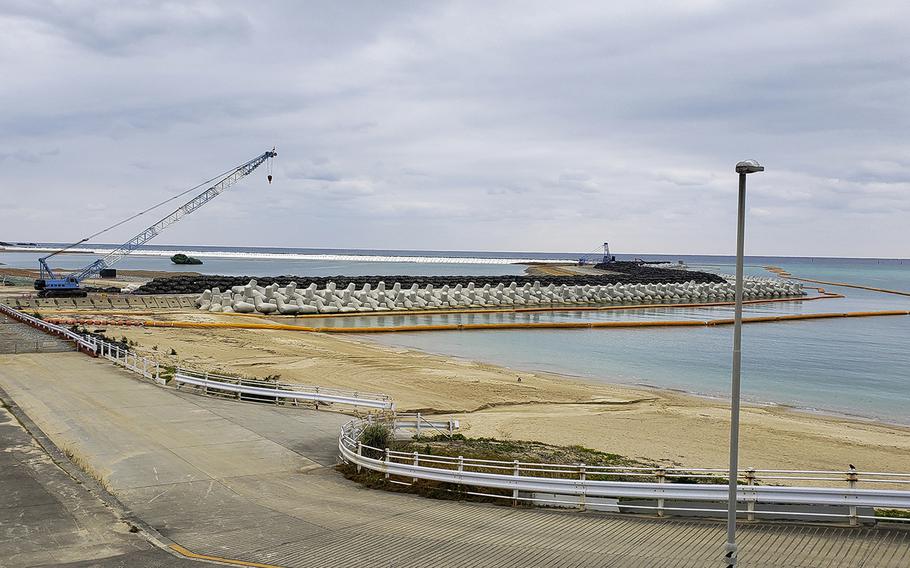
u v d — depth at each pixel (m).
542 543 15.70
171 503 18.67
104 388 33.91
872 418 40.09
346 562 14.48
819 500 16.55
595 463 25.45
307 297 92.06
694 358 62.31
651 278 165.75
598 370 54.72
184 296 99.12
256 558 14.70
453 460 21.95
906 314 112.31
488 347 66.31
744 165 11.71
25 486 19.39
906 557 14.35
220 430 27.23
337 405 34.38
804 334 83.19
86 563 14.25
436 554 14.98
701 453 29.78
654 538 15.98
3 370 37.81
